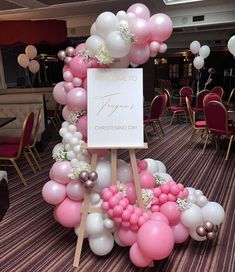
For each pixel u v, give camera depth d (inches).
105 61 75.7
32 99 214.4
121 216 77.1
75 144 84.7
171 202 84.0
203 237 86.3
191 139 218.5
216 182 143.3
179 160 181.5
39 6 268.4
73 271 83.3
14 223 111.9
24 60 261.4
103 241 84.7
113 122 79.4
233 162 173.5
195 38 473.4
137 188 81.7
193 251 90.1
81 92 82.5
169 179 93.4
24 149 164.4
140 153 199.9
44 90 291.1
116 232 84.5
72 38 384.2
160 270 82.0
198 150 203.3
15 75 359.6
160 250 71.4
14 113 211.9
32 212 120.7
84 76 82.6
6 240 100.2
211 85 595.8
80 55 81.6
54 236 102.2
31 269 84.7
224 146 210.5
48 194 85.9
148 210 83.9
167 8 302.4
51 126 266.8
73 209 85.5
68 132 86.7
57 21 324.2
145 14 79.7
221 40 474.0
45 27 320.5
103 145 79.7
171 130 279.0
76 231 88.9
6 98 216.2
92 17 338.0
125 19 76.4
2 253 92.8
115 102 79.0
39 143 212.2
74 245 96.4
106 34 75.7
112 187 80.7
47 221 113.0
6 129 206.5
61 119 291.7
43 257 90.3
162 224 74.6
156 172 96.5
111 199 78.0
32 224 110.9
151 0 261.6
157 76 654.5
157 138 246.1
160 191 85.2
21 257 90.5
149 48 79.7
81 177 79.4
